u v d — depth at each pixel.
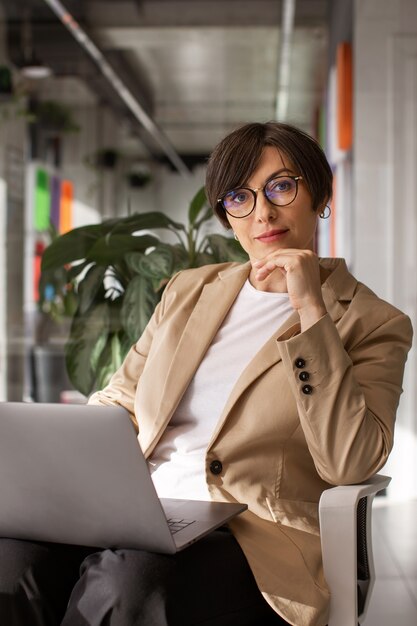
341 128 3.65
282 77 3.70
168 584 1.34
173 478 1.67
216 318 1.76
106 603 1.33
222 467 1.61
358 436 1.52
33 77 3.97
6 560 1.46
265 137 1.70
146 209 3.81
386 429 1.56
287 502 1.59
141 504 1.34
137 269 2.52
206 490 1.62
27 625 1.43
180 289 1.90
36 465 1.39
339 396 1.54
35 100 3.98
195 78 3.75
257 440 1.60
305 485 1.62
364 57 3.65
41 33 3.95
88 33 3.88
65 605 1.50
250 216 1.70
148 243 2.65
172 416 1.74
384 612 2.62
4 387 4.13
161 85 3.79
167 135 3.77
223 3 3.75
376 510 3.54
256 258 1.72
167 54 3.80
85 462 1.35
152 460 1.74
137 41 3.84
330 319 1.57
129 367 1.91
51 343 4.10
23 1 3.95
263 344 1.72
